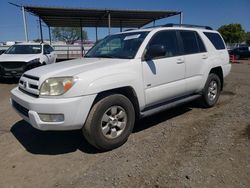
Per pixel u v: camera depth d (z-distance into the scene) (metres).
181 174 2.97
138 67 4.00
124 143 3.94
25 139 4.31
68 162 3.46
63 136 4.38
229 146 3.64
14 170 3.31
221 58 6.03
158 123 4.85
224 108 5.75
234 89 8.12
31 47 11.76
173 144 3.81
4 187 2.94
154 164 3.24
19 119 5.41
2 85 10.09
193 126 4.57
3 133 4.60
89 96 3.38
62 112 3.26
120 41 4.68
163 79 4.43
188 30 5.30
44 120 3.34
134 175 3.01
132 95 3.98
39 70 3.85
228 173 2.96
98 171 3.16
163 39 4.61
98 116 3.52
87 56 4.92
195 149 3.60
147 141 3.98
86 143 4.06
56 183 2.97
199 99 5.73
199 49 5.44
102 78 3.52
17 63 10.20
